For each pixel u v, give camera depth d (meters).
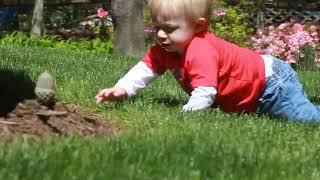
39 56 4.52
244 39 7.65
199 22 2.51
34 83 3.02
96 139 1.97
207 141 1.97
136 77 2.66
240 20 8.06
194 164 1.75
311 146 2.12
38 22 7.74
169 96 3.05
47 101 2.41
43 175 1.61
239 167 1.76
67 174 1.62
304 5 9.07
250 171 1.74
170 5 2.47
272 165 1.80
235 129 2.23
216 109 2.53
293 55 6.95
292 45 6.91
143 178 1.62
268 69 2.64
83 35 8.20
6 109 2.32
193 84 2.51
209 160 1.79
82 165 1.69
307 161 1.89
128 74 2.68
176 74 2.64
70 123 2.30
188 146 1.90
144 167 1.70
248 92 2.62
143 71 2.67
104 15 7.99
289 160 1.87
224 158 1.81
